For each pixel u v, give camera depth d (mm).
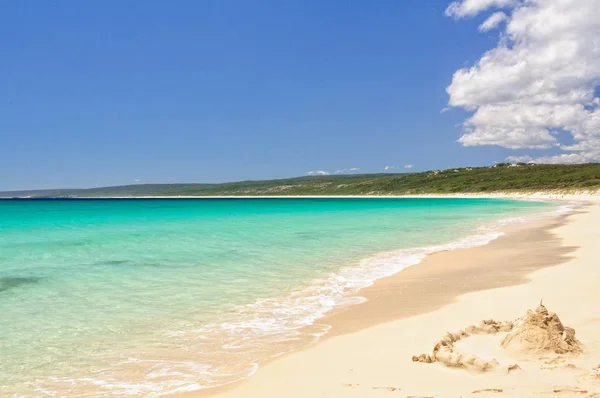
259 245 21672
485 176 141625
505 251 18750
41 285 12508
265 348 7543
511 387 5297
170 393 5871
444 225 33250
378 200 116875
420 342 7457
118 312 9828
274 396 5586
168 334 8352
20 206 95938
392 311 9742
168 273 14344
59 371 6660
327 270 14938
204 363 6914
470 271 14391
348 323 8930
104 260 16906
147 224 37188
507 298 10375
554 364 5855
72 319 9305
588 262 14898
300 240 23891
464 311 9430
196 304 10516
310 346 7590
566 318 8250
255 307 10250
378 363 6520
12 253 18797
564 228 28062
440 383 5582
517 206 63094
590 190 83250
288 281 13141
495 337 7047
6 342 7914
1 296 11203
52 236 26328
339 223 36469
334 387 5730
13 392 5969
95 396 5836
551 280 12266
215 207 84688
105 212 64312
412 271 14641
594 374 5512
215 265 15898
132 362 6992
